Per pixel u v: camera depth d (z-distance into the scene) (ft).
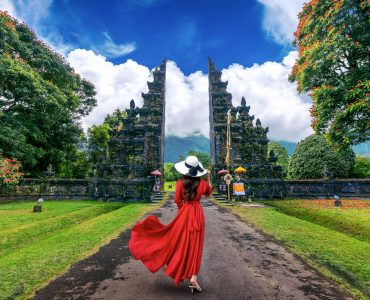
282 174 71.36
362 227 26.76
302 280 11.89
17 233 24.81
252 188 66.85
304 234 22.24
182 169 11.23
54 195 67.15
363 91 37.04
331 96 41.57
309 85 46.44
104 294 10.16
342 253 16.49
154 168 74.08
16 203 57.82
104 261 14.49
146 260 10.24
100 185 67.56
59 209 44.73
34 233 25.96
